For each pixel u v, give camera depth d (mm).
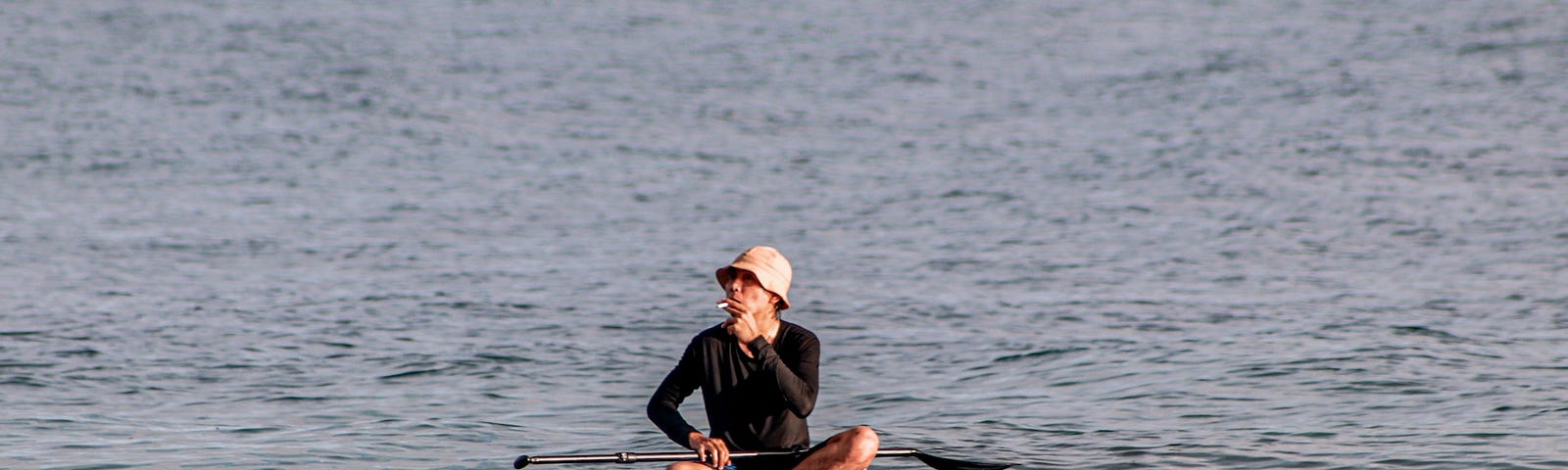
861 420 40812
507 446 36750
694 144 144500
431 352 54312
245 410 42688
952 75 192125
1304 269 77062
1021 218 99562
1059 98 172500
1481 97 160000
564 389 46844
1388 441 35031
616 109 168500
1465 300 65438
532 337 58312
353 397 45156
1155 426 38156
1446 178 112688
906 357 53000
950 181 119438
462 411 42438
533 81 188250
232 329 60062
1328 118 149375
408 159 135250
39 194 112438
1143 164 125375
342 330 59812
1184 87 176625
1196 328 57719
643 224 100312
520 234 95688
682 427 25125
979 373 49062
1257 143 135250
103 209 105625
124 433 38750
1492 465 31875
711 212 105500
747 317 24641
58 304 67312
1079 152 134625
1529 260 78500
